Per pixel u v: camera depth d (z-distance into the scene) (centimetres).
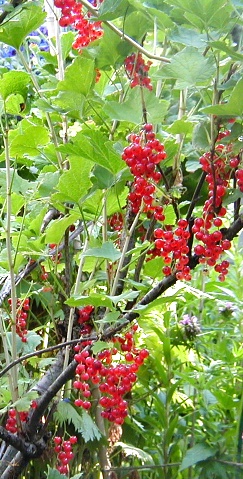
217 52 58
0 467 64
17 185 70
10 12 61
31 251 68
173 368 105
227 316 115
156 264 65
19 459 62
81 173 59
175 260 57
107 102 60
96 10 70
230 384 109
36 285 86
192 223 58
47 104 67
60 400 71
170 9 67
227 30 61
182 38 57
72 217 63
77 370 57
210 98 66
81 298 55
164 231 56
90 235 67
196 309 126
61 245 74
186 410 112
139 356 59
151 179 56
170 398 101
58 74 82
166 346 98
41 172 80
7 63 122
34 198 73
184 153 66
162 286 58
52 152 78
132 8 68
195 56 55
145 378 104
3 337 65
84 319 67
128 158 54
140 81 63
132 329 64
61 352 69
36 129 67
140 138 55
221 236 54
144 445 111
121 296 55
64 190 60
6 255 68
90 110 71
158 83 73
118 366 58
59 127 89
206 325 120
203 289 111
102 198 65
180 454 108
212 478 96
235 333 116
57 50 78
